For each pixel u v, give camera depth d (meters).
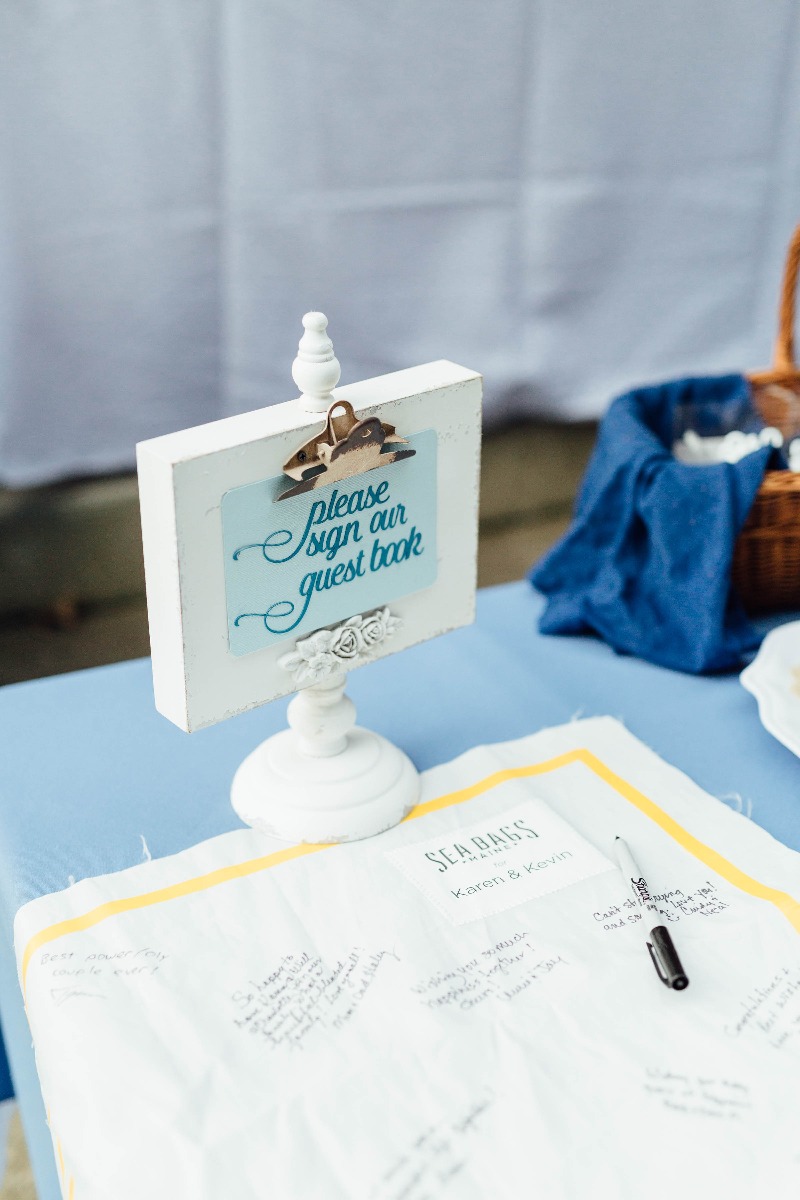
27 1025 0.85
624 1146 0.60
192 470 0.70
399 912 0.76
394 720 1.00
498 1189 0.58
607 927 0.75
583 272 2.50
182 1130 0.61
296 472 0.74
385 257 2.36
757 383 1.33
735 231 2.54
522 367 2.56
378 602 0.84
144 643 2.45
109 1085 0.64
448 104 2.24
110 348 2.26
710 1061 0.65
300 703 0.86
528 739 0.96
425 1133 0.61
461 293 2.44
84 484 2.39
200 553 0.72
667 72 2.34
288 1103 0.63
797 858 0.81
